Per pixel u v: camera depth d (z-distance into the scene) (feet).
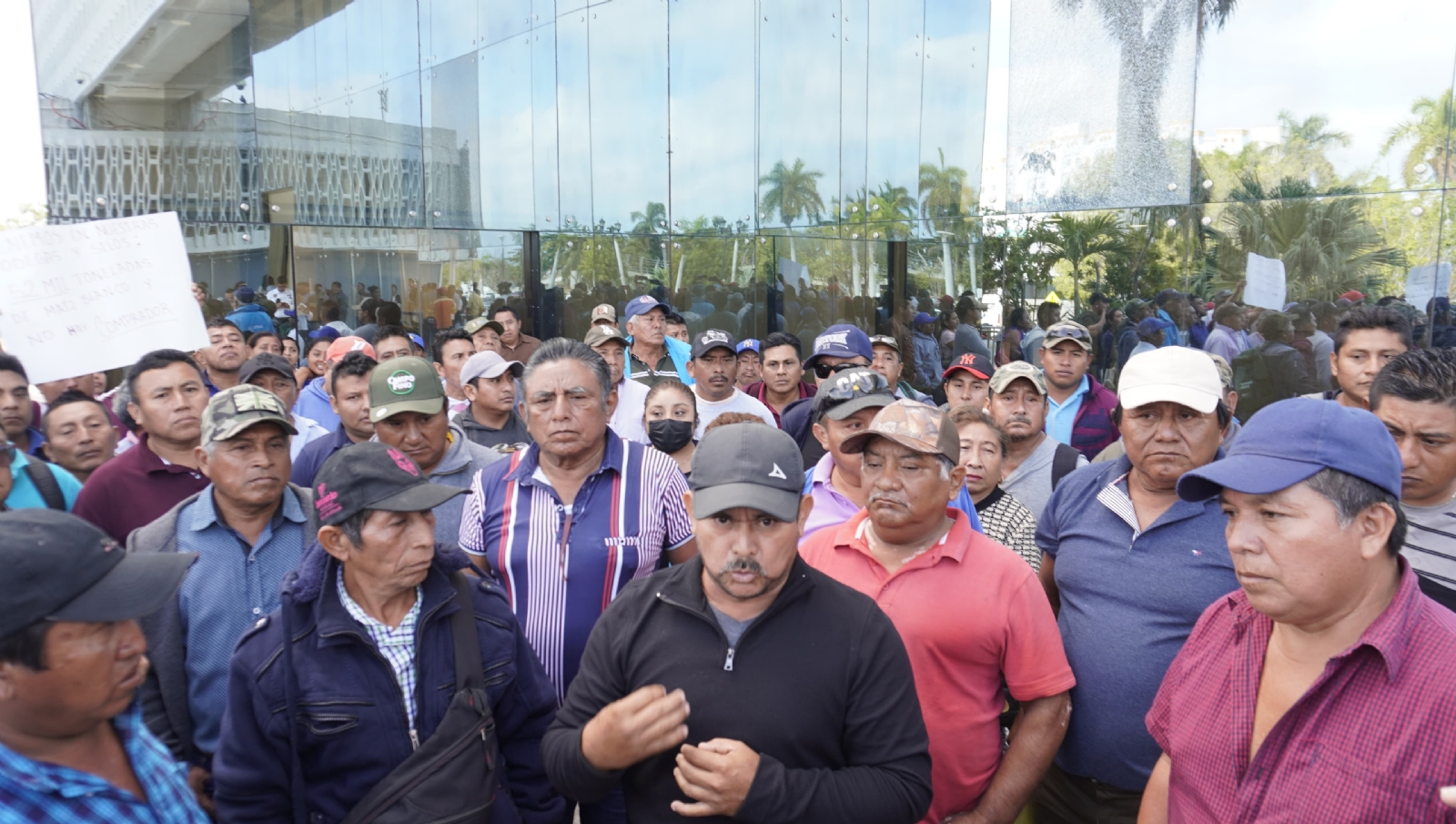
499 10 35.78
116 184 32.22
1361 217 19.11
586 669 7.09
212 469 8.80
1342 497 5.23
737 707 6.44
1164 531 8.63
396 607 7.23
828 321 30.78
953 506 9.62
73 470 13.32
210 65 33.22
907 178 28.12
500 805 7.42
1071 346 16.92
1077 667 8.75
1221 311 21.34
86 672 5.08
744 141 32.30
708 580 6.80
